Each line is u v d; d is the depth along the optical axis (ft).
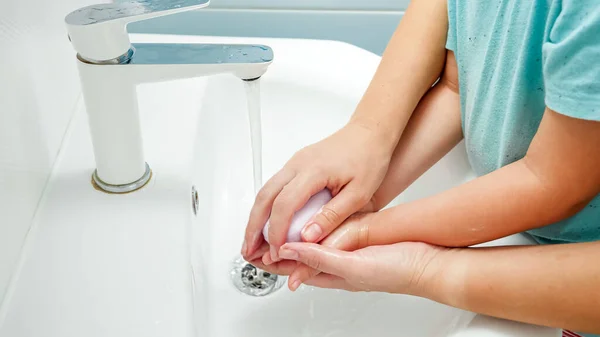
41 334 1.46
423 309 1.91
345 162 1.82
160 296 1.56
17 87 1.59
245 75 1.59
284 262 1.84
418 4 2.09
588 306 1.49
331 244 1.76
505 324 1.60
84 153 1.90
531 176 1.65
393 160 2.07
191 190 1.86
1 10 1.49
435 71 2.08
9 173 1.55
